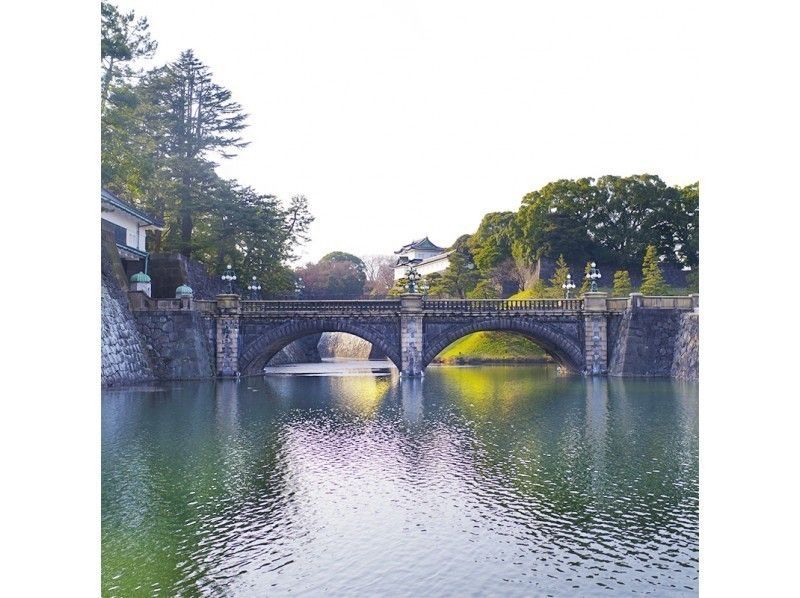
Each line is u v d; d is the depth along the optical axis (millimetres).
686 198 105562
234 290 89500
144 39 67312
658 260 97062
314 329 70688
